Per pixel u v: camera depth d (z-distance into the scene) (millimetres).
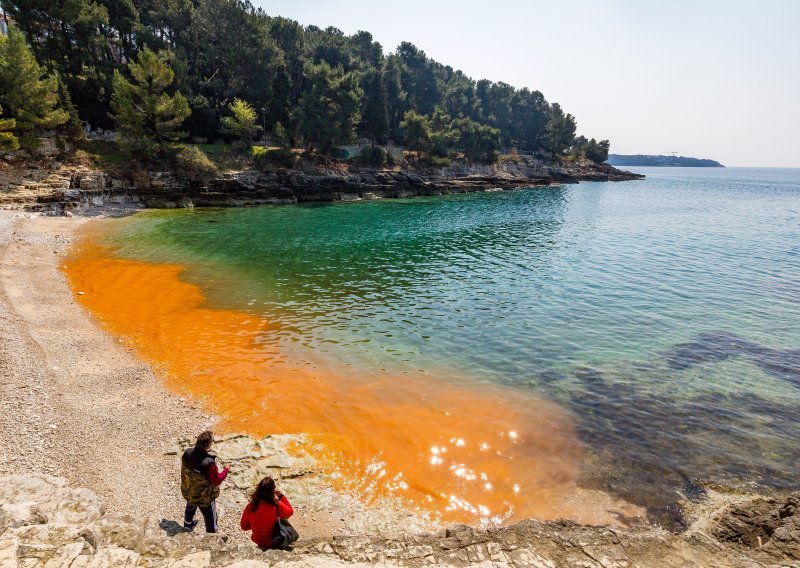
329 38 118312
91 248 36125
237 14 85562
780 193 135500
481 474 11523
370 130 112000
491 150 127188
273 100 87938
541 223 59625
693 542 8609
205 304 24203
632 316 23906
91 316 21422
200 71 88688
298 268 32844
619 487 11156
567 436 13258
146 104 63531
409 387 15938
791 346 20156
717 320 23406
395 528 9742
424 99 142500
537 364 18125
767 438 13344
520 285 29625
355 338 20266
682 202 97438
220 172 71500
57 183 53125
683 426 13914
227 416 13680
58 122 57500
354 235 47500
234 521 9586
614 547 8383
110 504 9414
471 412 14391
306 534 9477
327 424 13445
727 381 16891
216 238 43281
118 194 59969
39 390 13500
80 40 71375
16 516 7285
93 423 12422
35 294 23328
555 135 168750
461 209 74562
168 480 10547
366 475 11344
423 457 12109
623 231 53875
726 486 11234
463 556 8031
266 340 19719
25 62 53250
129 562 6582
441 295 27156
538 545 8422
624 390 16125
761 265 35938
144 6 85312
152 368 16609
